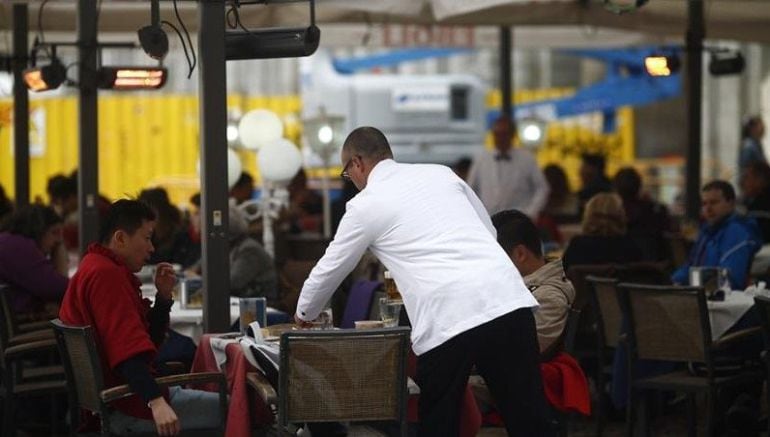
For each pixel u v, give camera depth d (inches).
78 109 1167.6
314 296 698.2
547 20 1285.7
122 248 723.4
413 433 761.6
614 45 1863.9
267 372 700.0
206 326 873.5
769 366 802.8
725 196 1071.0
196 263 1248.8
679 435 992.2
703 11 1311.5
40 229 998.4
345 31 1603.1
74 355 709.3
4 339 900.6
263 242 1299.2
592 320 1059.3
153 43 892.0
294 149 1245.1
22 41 1267.2
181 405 726.5
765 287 981.8
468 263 669.9
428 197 684.7
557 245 1400.1
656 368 948.0
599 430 975.0
